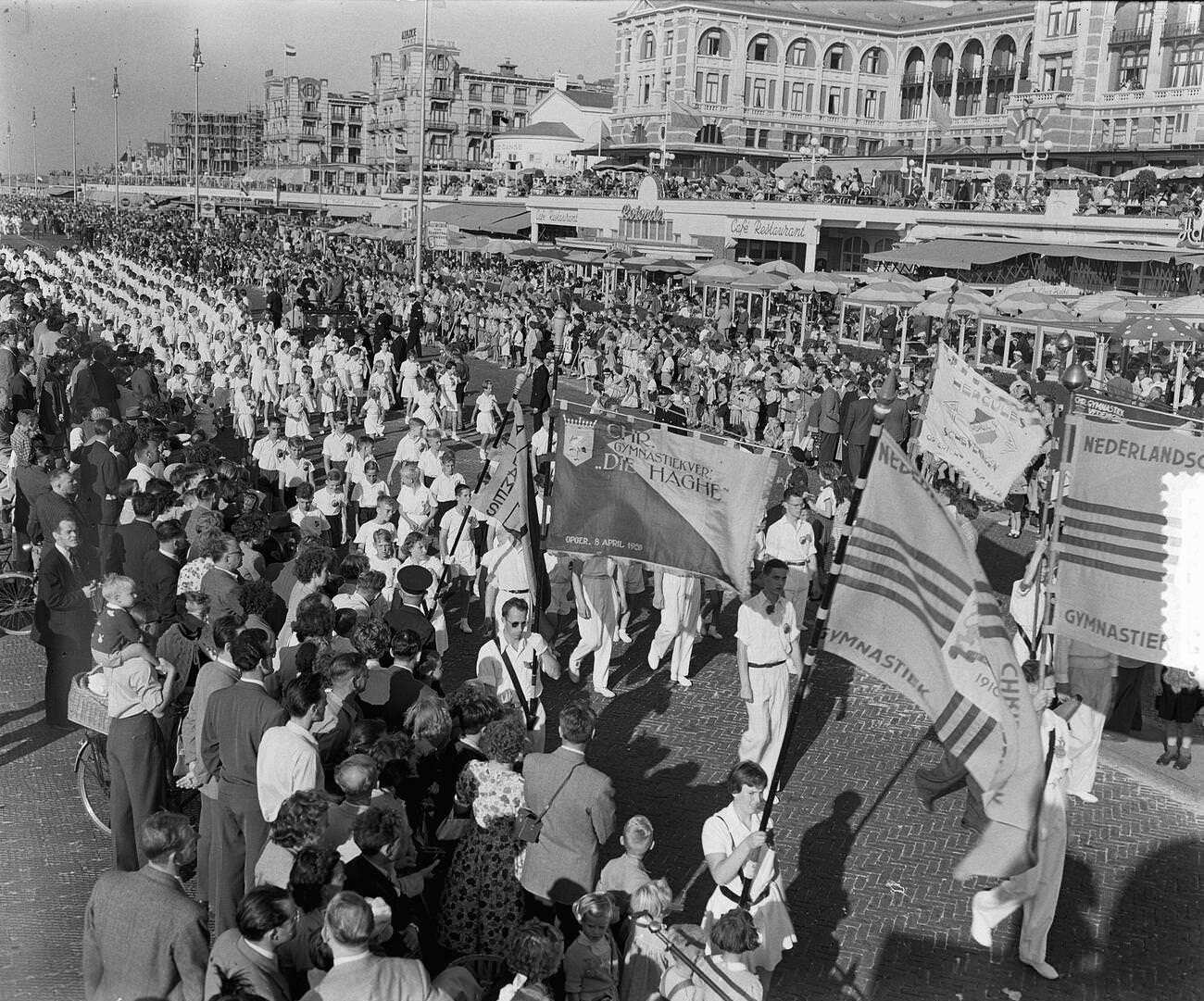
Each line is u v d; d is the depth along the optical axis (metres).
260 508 13.42
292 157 129.88
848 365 29.94
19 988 7.70
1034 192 43.50
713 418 27.25
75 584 11.41
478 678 10.50
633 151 69.19
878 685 14.14
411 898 7.34
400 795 8.10
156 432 15.27
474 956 7.22
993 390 12.62
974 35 63.44
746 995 6.50
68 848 9.70
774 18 65.50
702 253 52.22
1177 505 8.69
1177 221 35.62
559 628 15.56
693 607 13.82
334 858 6.47
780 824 10.55
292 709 7.63
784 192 50.31
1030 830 6.86
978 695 7.07
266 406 27.77
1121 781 11.69
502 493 12.43
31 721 12.12
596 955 6.82
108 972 6.11
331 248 79.94
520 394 26.88
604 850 9.94
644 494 10.61
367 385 29.72
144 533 11.47
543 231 66.31
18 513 14.98
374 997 5.59
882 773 11.72
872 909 9.25
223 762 7.92
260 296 53.09
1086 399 9.17
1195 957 8.78
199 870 8.27
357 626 9.27
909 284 33.53
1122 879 9.84
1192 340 27.31
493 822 7.56
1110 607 8.95
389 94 114.06
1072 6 56.88
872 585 7.35
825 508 16.62
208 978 5.86
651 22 67.38
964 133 64.00
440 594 12.81
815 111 67.56
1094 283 38.25
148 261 51.84
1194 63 53.06
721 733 12.50
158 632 10.53
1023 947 8.53
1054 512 9.08
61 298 38.50
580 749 7.60
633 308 48.41
